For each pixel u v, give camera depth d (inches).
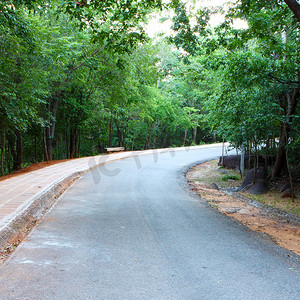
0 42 460.8
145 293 138.6
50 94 757.9
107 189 436.5
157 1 420.8
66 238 217.5
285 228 291.7
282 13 382.0
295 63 417.4
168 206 349.1
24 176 494.0
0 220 230.7
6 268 162.6
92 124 1192.2
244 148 683.4
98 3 386.6
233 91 489.7
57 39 637.3
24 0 427.8
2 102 510.9
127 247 203.0
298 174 562.3
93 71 857.5
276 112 464.4
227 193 509.0
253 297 138.3
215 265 176.7
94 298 132.6
